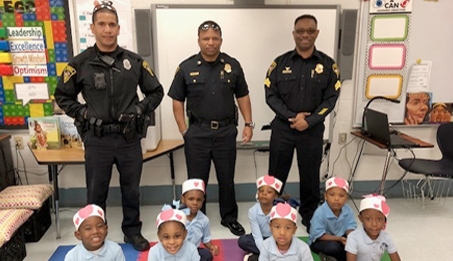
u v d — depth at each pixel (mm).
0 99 2975
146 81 2369
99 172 2311
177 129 3133
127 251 2496
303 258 2021
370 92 3162
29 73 2943
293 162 3340
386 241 2057
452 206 3268
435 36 3080
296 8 2947
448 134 3039
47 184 2881
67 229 2840
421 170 2838
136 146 2375
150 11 2898
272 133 2744
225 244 2600
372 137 3000
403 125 3254
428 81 3170
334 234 2359
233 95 2619
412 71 3133
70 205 3242
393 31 3039
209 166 2705
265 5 2934
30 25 2859
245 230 2801
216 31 2420
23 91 2969
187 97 2611
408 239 2684
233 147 2658
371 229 1986
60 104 2266
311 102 2607
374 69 3111
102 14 2137
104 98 2225
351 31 2992
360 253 2041
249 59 3031
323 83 2584
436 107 3234
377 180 3422
